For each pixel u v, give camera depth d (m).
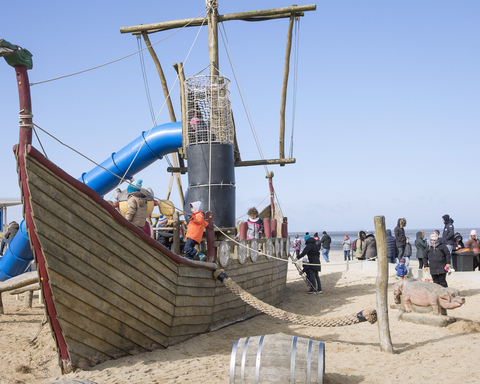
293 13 11.43
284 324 8.95
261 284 10.30
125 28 12.02
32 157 4.92
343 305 11.22
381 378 5.34
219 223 9.15
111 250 5.78
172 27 11.76
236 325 8.77
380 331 6.67
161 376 5.41
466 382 5.09
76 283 5.40
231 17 11.19
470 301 10.80
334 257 36.50
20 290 9.97
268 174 12.62
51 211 5.10
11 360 6.33
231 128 9.83
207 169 9.26
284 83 12.09
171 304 6.81
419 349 6.69
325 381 5.18
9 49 4.94
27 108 5.15
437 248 10.56
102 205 5.62
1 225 27.69
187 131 9.62
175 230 7.77
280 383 4.77
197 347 6.95
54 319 5.49
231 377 4.95
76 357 5.65
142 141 11.50
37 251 5.18
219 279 7.84
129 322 6.17
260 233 12.40
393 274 15.38
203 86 9.61
